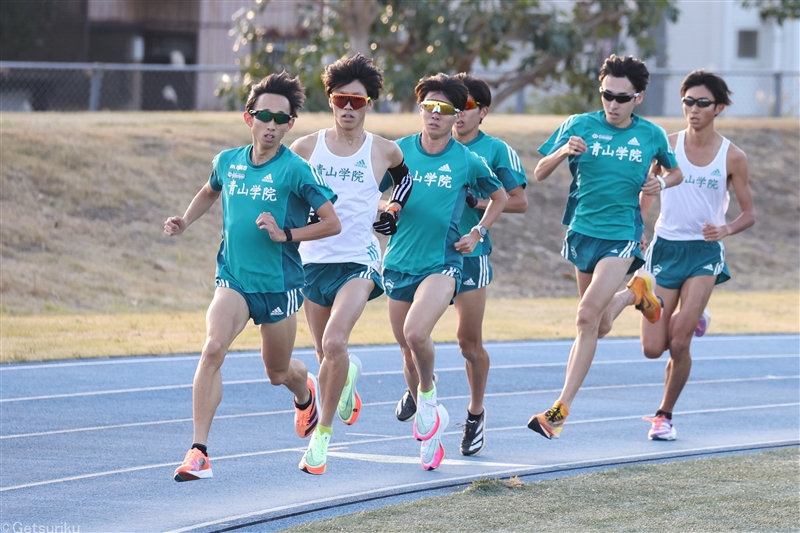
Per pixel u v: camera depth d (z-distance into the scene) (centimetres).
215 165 1620
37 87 8075
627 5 7612
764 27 10638
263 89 1550
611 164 1953
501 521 1440
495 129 6831
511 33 8438
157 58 8500
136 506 1576
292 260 1614
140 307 4422
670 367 2145
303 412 1830
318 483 1722
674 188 2164
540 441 2098
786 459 1883
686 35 10581
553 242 5966
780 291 5884
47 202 5044
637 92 1936
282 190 1565
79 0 8281
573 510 1500
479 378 1936
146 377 2744
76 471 1792
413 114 7006
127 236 5031
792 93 8875
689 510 1502
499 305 4809
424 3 6956
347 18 6712
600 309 1898
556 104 9119
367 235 1759
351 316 1680
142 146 5766
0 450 1938
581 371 1867
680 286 2178
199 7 8494
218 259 1622
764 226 6744
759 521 1441
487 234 1906
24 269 4488
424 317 1706
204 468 1467
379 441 2064
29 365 2869
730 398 2664
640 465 1825
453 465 1862
